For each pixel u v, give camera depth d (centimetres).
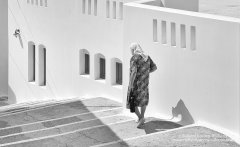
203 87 1162
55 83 1978
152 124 1240
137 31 1361
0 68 2545
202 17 1149
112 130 1223
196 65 1177
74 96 1858
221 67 1112
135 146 1055
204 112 1165
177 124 1223
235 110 1088
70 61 1862
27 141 1170
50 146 1123
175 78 1243
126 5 1389
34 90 2170
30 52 2195
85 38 1762
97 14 1686
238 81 1077
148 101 1209
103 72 1738
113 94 1650
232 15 1808
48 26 1988
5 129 1325
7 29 2502
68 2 1833
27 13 2141
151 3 1490
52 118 1435
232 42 1082
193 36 1187
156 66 1280
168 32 1258
